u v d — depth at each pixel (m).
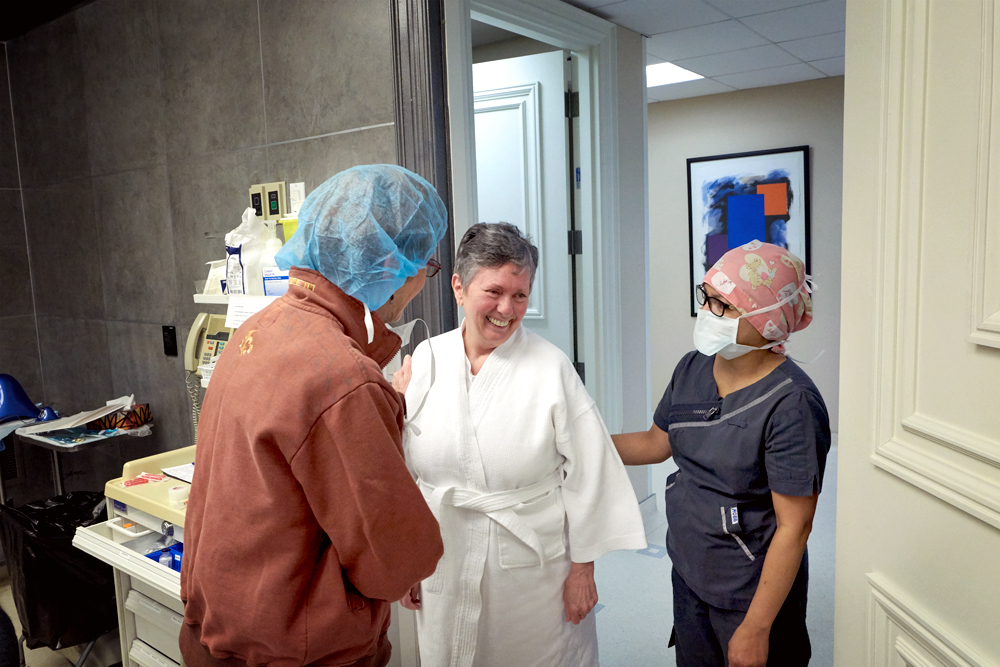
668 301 5.01
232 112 2.26
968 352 0.91
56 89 2.96
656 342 5.09
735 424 1.27
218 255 2.40
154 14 2.45
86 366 3.11
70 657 2.41
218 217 2.37
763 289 1.24
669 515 1.41
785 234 4.49
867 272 1.12
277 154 2.15
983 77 0.85
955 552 0.95
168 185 2.54
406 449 1.41
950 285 0.94
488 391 1.35
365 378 0.86
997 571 0.87
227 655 0.95
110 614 2.17
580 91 2.91
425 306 1.88
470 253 1.29
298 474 0.84
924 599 1.02
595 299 3.00
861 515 1.17
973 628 0.92
